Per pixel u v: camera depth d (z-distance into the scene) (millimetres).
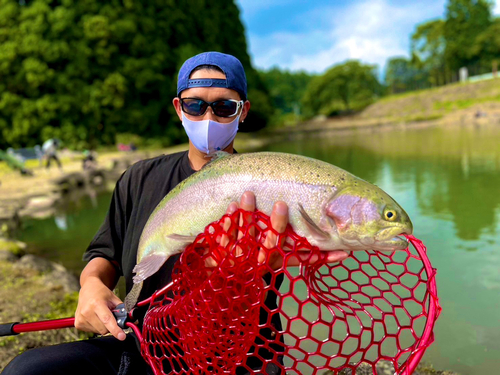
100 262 831
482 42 30938
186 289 646
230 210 638
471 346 1318
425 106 25984
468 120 19641
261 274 597
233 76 831
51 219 4137
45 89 12688
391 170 5617
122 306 701
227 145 884
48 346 712
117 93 13148
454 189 3961
